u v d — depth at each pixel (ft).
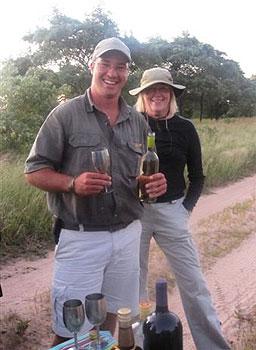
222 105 141.69
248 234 22.85
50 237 20.76
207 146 43.16
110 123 9.27
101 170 8.59
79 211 9.09
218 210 27.68
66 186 8.80
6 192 21.24
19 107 37.99
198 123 96.58
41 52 89.56
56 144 8.99
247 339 13.09
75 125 9.01
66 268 9.39
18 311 14.23
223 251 20.34
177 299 15.71
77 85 81.05
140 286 12.41
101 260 9.37
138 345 7.06
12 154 32.68
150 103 11.55
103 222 9.24
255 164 44.14
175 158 11.50
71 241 9.29
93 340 7.61
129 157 9.43
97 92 9.22
